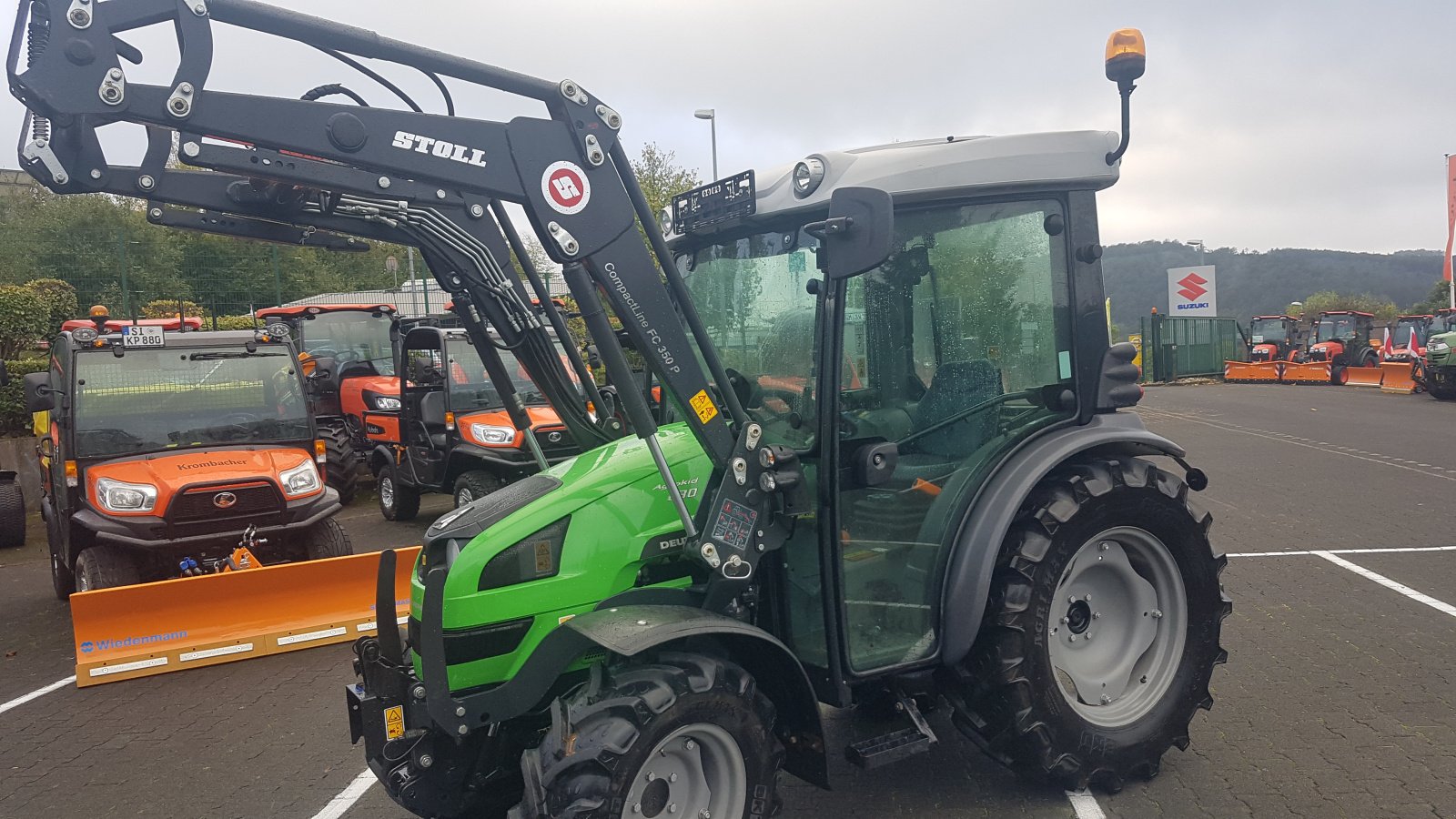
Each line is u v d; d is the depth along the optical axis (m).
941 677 3.51
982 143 3.29
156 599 5.73
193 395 7.29
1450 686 4.41
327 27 2.59
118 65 2.40
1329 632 5.23
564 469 3.35
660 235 3.01
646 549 3.11
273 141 2.55
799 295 3.24
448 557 3.04
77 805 4.01
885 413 3.27
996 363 3.47
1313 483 10.22
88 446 6.79
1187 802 3.44
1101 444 3.66
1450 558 6.74
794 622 3.30
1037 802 3.50
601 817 2.57
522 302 3.02
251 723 4.82
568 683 3.10
